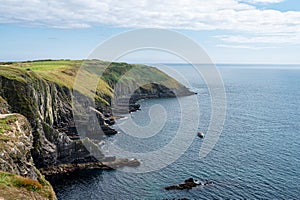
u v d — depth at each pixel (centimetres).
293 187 5359
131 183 5366
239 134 9050
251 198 4928
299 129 10044
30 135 4381
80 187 5325
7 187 2241
